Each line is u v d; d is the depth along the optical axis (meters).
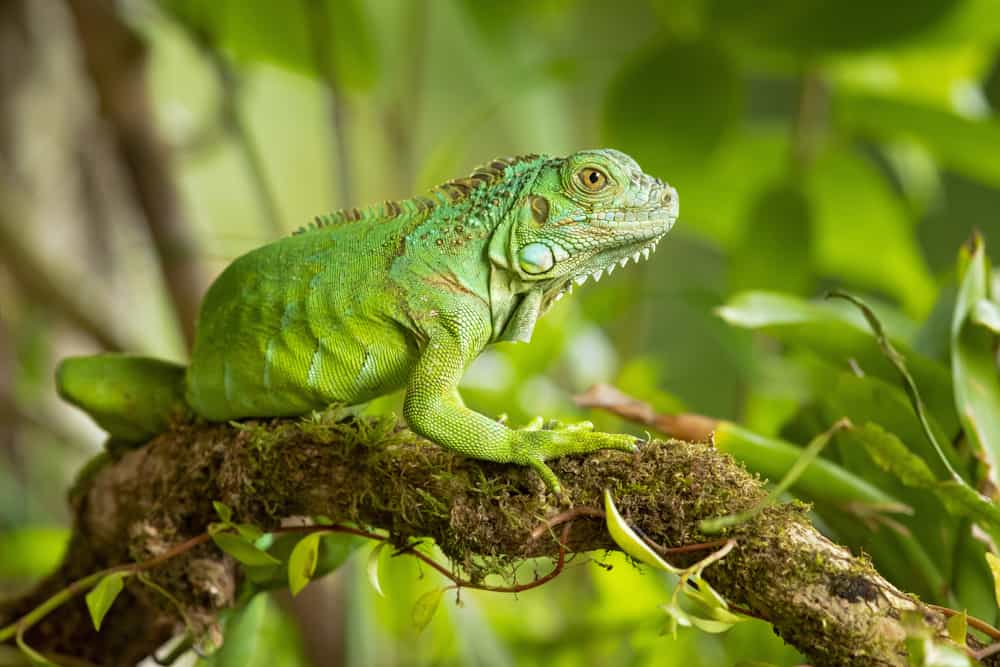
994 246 12.26
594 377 7.80
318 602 6.43
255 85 10.74
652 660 5.81
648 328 11.20
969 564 4.07
